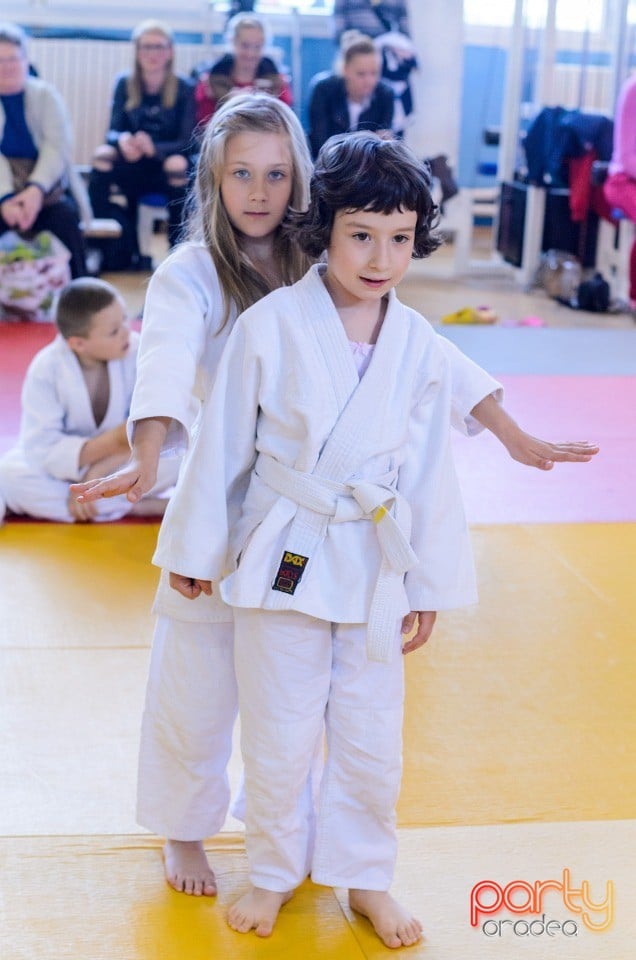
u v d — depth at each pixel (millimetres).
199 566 1839
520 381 5906
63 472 3750
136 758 2400
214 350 1973
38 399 3773
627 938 1925
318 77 8180
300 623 1825
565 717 2650
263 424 1853
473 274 9203
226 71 7941
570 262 8258
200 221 2020
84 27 9469
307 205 1993
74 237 6879
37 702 2613
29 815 2191
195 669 1956
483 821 2227
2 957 1821
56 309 3672
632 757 2486
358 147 1749
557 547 3729
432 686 2777
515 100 8898
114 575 3379
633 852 2148
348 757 1882
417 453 1900
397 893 2014
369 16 8648
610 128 8055
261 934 1897
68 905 1954
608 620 3191
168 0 9531
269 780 1853
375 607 1811
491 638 3053
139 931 1899
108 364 3729
